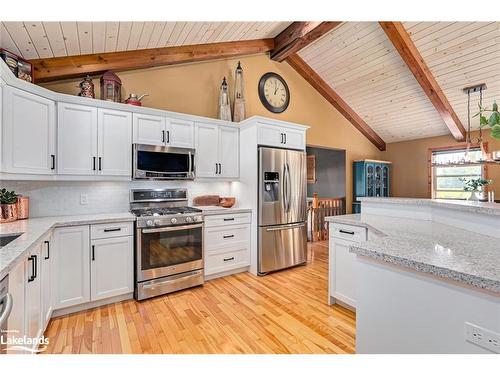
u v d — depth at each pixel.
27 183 2.64
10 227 2.02
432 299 1.02
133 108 2.93
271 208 3.57
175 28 2.88
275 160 3.62
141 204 3.28
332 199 5.85
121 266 2.62
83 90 2.73
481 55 3.61
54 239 2.25
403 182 6.32
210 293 2.90
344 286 2.46
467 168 5.36
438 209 2.12
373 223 2.16
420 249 1.23
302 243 3.91
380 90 4.95
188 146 3.33
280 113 4.78
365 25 3.86
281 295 2.85
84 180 2.66
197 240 3.09
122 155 2.88
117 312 2.44
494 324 0.85
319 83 5.20
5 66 1.99
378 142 6.43
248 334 2.10
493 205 1.75
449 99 4.51
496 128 1.52
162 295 2.83
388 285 1.18
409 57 3.87
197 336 2.06
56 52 2.52
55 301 2.25
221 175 3.63
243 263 3.55
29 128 2.25
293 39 4.02
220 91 3.95
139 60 3.12
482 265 0.98
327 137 5.57
